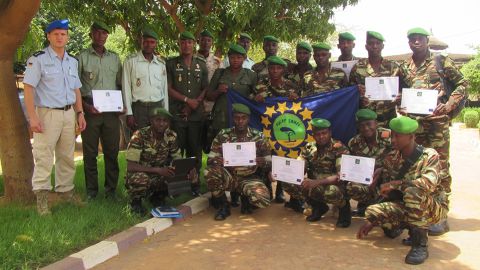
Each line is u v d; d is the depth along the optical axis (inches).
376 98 223.3
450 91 217.5
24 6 207.2
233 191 240.8
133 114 246.1
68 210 209.8
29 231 177.6
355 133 240.5
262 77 261.0
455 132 724.7
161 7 381.1
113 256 176.7
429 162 172.9
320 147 218.1
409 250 181.0
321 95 242.7
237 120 223.9
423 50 216.2
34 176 204.4
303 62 261.1
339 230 207.3
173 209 221.3
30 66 195.8
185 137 266.7
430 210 168.4
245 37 300.5
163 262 170.9
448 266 164.7
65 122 207.8
